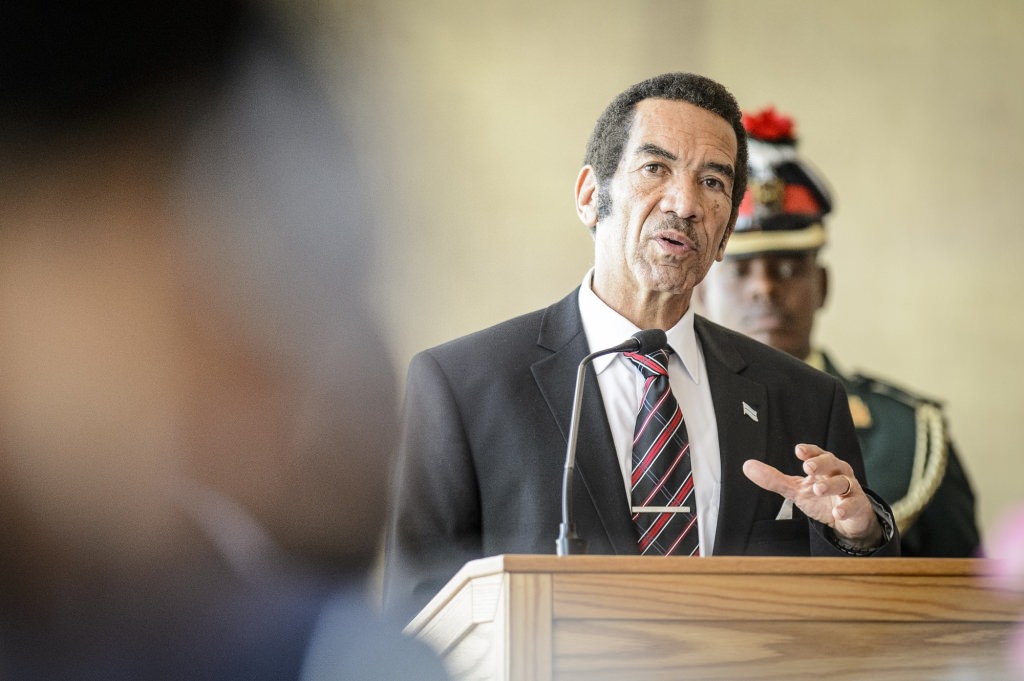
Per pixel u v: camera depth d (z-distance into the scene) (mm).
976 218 16812
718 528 7145
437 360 7668
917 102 17016
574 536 5680
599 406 7398
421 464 7305
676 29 16547
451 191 15586
